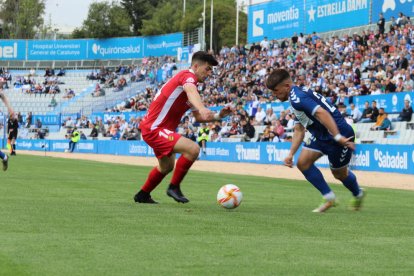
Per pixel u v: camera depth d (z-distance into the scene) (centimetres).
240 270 622
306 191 1800
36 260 654
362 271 627
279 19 5622
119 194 1533
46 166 3000
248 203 1365
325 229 923
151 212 1100
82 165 3244
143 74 6906
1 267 616
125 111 6025
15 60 8094
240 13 9419
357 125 3569
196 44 6556
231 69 5444
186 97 1220
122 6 10675
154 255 692
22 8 12206
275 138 3888
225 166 3647
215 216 1055
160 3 11069
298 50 4884
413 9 4438
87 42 7894
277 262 665
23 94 7519
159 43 7375
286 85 1156
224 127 4516
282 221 1005
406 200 1578
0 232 843
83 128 6131
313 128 1159
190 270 618
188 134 4659
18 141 6638
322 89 3981
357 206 1236
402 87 3494
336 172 1205
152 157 4900
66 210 1116
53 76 7694
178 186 1262
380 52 4078
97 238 802
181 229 893
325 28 5181
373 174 2934
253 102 4472
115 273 600
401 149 2966
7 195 1441
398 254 723
